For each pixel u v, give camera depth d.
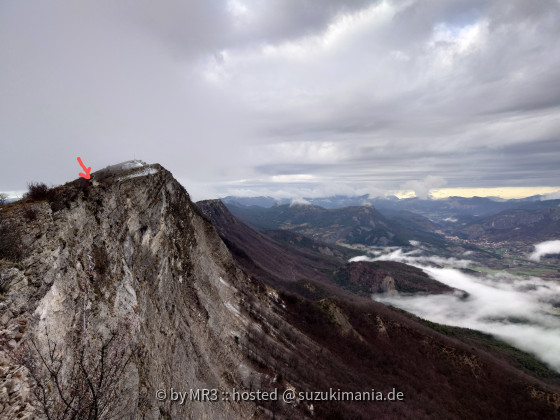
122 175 34.53
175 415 23.81
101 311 20.70
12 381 12.51
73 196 24.14
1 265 15.12
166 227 39.75
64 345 16.25
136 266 29.91
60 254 19.59
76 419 12.20
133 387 19.39
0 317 13.75
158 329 28.20
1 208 19.25
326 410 46.59
